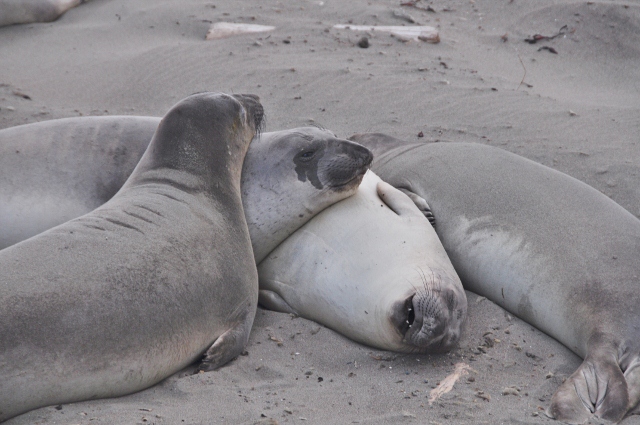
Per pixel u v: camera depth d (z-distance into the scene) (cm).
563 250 1970
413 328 1798
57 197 2209
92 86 3550
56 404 1542
